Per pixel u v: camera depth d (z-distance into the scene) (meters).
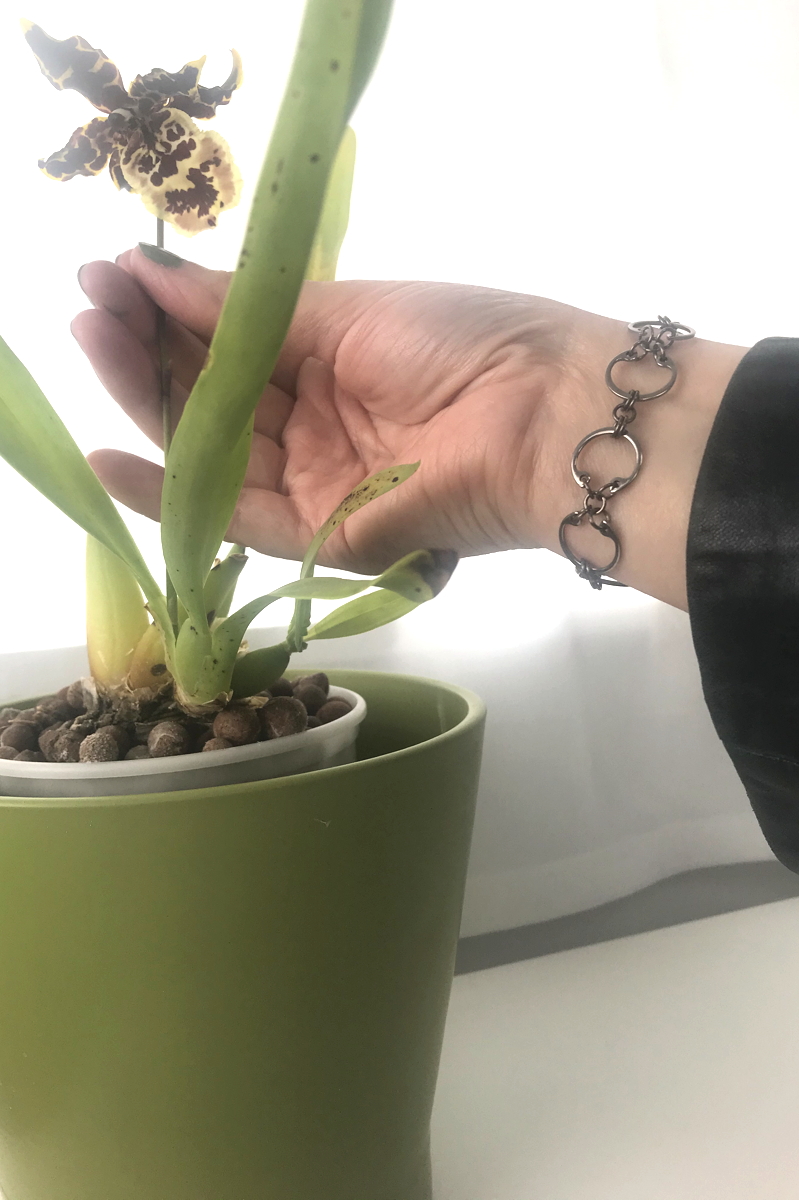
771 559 0.20
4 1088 0.20
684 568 0.23
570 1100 0.28
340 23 0.14
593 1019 0.32
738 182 0.37
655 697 0.39
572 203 0.35
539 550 0.36
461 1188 0.25
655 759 0.39
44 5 0.28
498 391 0.25
